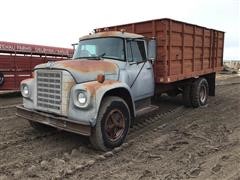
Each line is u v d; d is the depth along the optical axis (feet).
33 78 20.61
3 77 44.47
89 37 23.90
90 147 19.39
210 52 36.52
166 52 26.30
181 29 28.86
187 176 15.01
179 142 20.67
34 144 20.06
